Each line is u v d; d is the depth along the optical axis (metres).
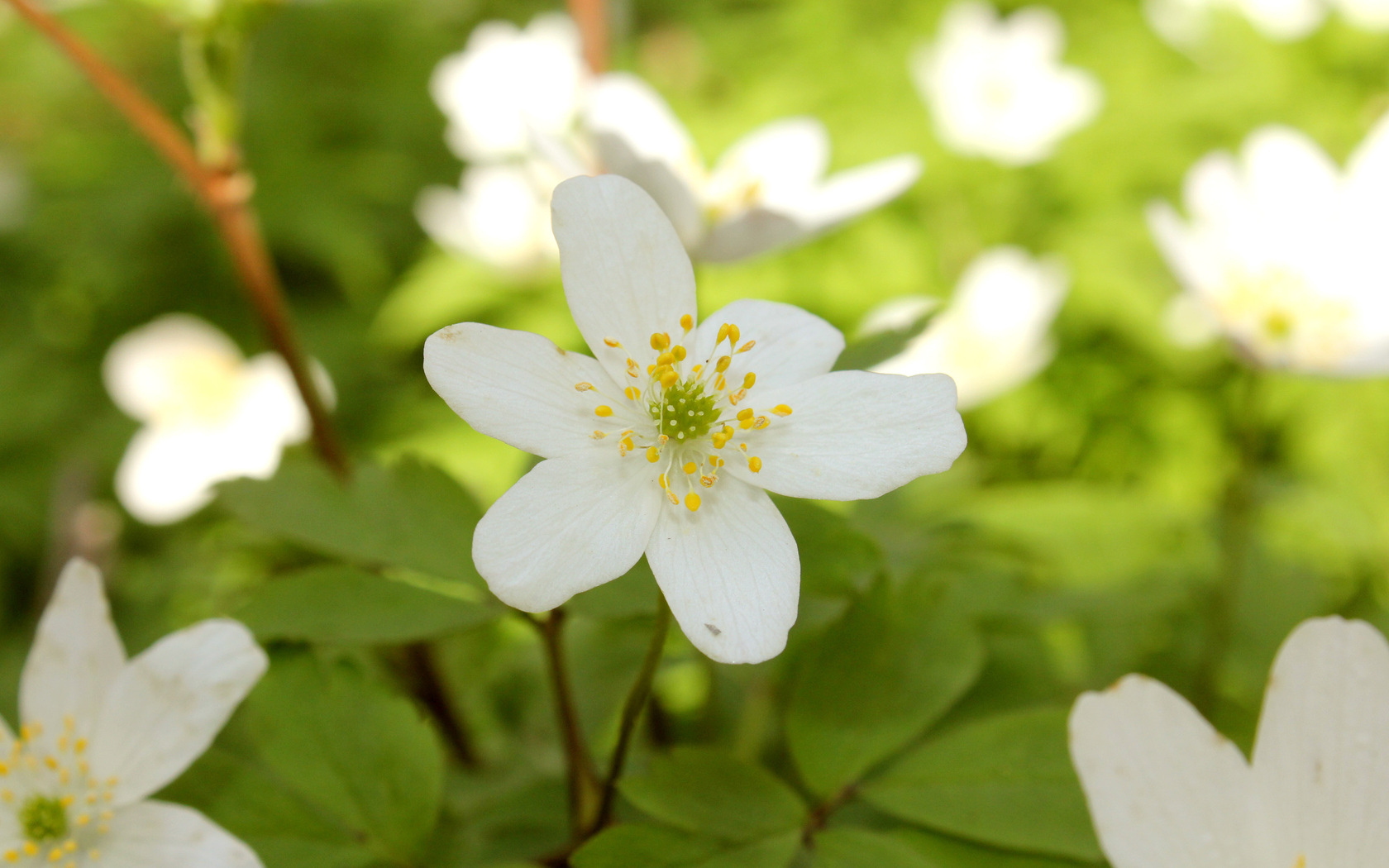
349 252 0.55
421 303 0.50
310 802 0.20
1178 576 0.26
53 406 0.54
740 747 0.23
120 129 0.60
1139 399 0.48
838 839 0.20
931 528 0.24
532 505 0.19
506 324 0.48
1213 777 0.18
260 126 0.58
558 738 0.25
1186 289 0.26
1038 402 0.48
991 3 0.66
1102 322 0.49
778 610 0.19
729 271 0.49
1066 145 0.55
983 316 0.41
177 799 0.20
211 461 0.39
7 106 0.64
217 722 0.19
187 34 0.22
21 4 0.22
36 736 0.20
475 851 0.22
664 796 0.20
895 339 0.21
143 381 0.40
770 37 0.67
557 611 0.20
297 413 0.39
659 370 0.20
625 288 0.20
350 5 0.61
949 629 0.21
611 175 0.20
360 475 0.21
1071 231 0.52
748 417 0.20
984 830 0.20
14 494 0.51
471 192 0.43
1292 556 0.28
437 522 0.21
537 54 0.43
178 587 0.36
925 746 0.20
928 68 0.55
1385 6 0.57
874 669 0.21
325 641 0.20
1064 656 0.24
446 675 0.24
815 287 0.49
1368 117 0.52
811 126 0.27
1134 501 0.31
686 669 0.25
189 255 0.57
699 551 0.19
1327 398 0.46
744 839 0.20
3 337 0.56
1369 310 0.26
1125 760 0.18
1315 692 0.18
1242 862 0.18
